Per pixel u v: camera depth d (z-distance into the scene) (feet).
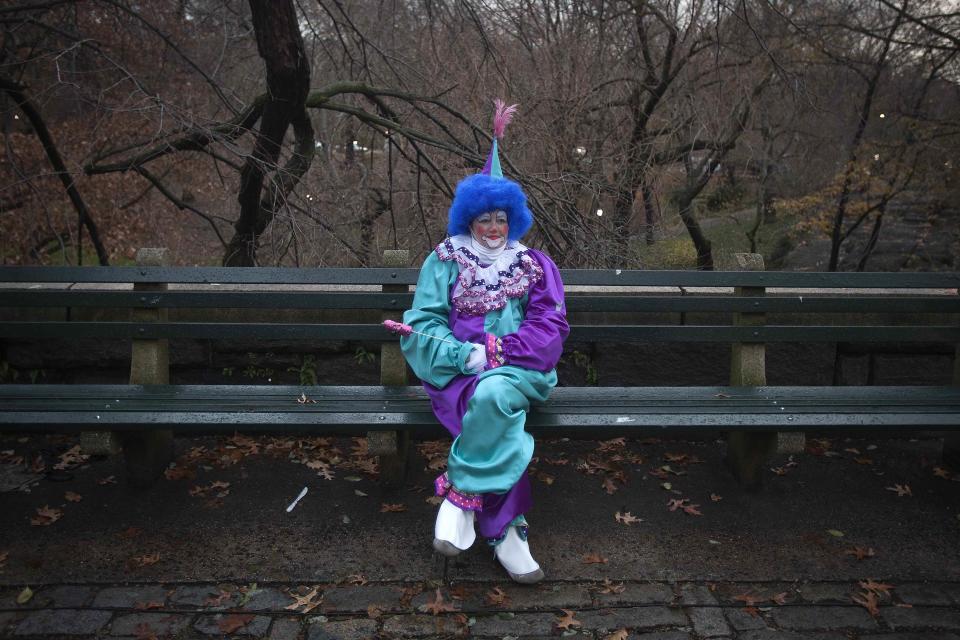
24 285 12.43
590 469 11.40
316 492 10.62
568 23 26.73
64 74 21.57
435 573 8.80
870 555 9.22
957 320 12.19
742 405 9.85
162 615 7.98
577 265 22.27
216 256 32.24
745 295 11.09
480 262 9.15
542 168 24.89
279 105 19.20
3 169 25.67
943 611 8.20
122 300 10.41
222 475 11.06
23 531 9.49
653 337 10.76
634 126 28.04
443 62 24.40
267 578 8.63
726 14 27.91
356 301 10.48
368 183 25.93
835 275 10.92
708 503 10.48
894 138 35.76
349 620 7.97
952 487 11.04
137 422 9.12
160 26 24.75
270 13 17.90
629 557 9.15
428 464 11.55
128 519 9.83
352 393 10.14
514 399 8.50
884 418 9.48
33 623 7.79
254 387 10.27
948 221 38.73
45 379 12.12
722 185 39.22
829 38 32.78
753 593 8.47
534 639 7.72
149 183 31.68
